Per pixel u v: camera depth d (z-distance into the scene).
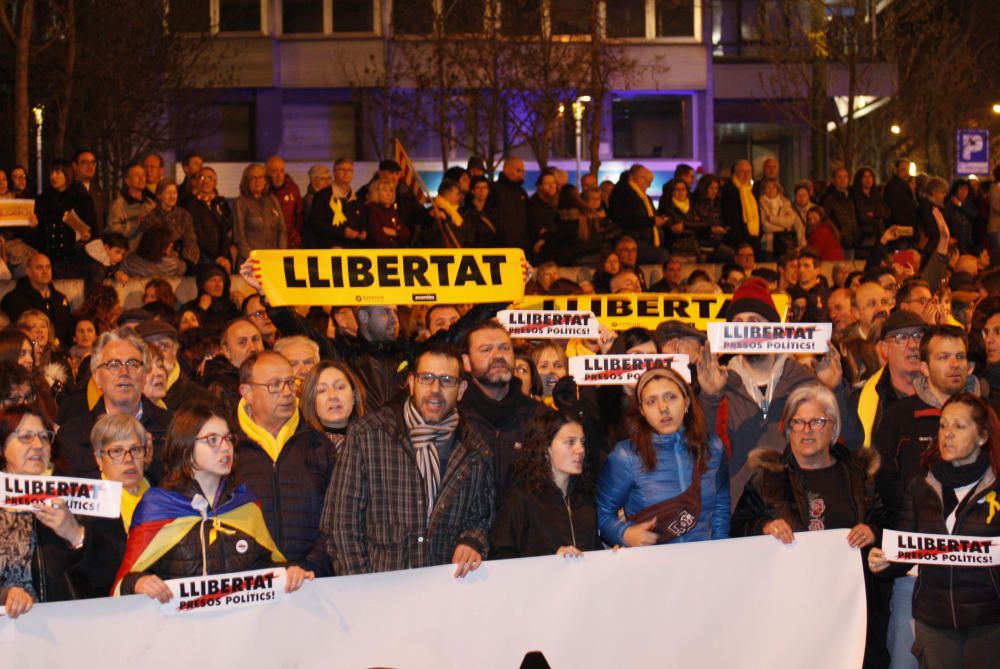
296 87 34.06
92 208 13.80
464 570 5.73
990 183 18.47
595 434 6.91
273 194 14.69
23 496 5.10
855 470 6.47
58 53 23.72
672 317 8.65
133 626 5.22
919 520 6.12
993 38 30.97
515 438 6.74
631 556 5.98
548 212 15.53
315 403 6.47
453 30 26.83
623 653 5.96
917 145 29.81
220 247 14.17
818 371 7.41
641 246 15.92
